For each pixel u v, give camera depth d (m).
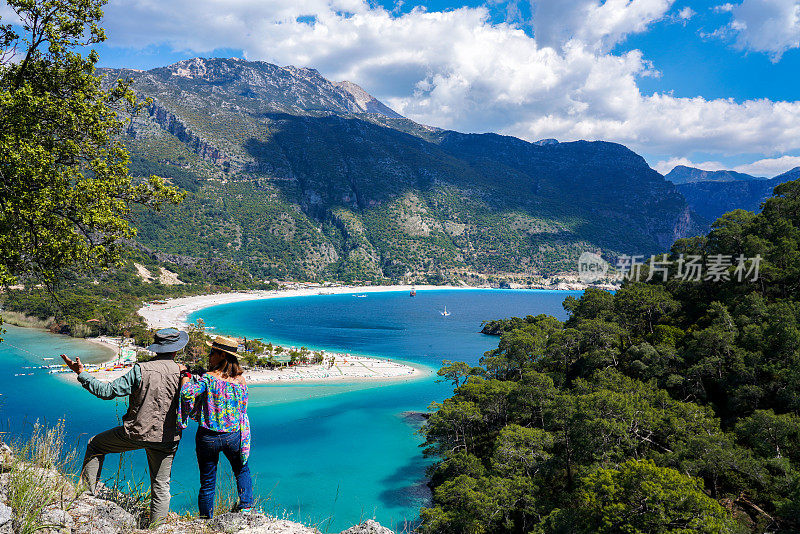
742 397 59.41
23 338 138.62
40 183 15.77
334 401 99.31
